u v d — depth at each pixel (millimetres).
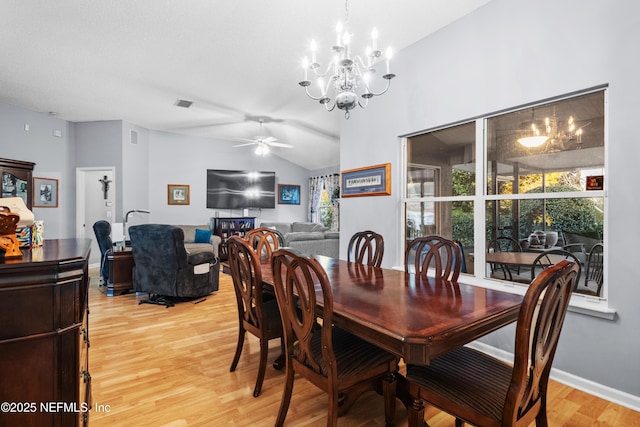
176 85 4520
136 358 2547
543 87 2303
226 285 5039
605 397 2020
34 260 1151
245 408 1915
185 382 2199
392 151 3482
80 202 6254
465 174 2922
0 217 1190
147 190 6949
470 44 2752
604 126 2094
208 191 7730
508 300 1612
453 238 3047
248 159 8344
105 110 5645
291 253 1464
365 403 1999
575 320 2168
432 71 3057
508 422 1116
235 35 3203
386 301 1598
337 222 8023
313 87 4602
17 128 5348
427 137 3232
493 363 1480
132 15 2879
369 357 1588
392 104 3467
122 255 4391
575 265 1154
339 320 1447
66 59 3727
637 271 1918
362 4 2676
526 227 2559
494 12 2586
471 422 1226
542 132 2416
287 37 3229
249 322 2236
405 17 2826
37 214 5645
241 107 5500
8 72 4070
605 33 2021
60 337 1186
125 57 3684
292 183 8977
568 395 2059
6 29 3096
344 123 4094
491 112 2617
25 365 1133
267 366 2441
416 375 1410
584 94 2180
